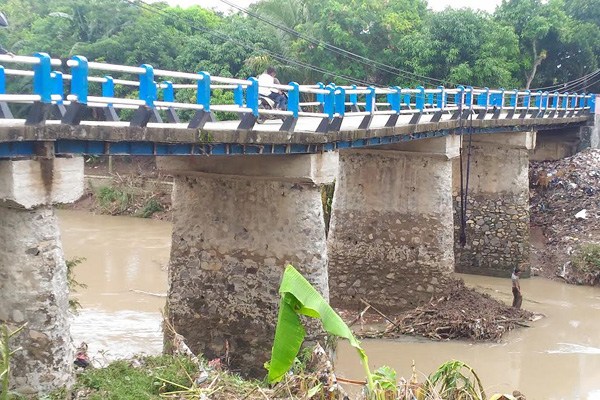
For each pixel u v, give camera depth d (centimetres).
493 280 2445
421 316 1853
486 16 3503
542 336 1841
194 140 1074
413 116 1720
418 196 1941
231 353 1430
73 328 1852
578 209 2858
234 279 1430
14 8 4556
